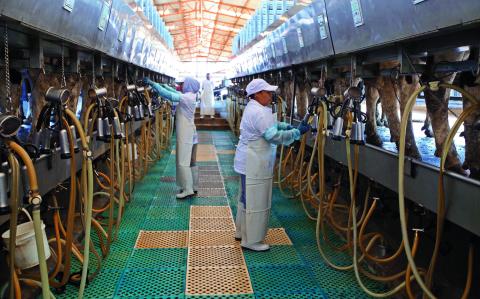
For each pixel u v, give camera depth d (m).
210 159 7.54
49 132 2.26
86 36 3.26
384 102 3.37
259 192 3.28
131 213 4.31
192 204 4.69
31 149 2.18
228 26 23.62
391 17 2.47
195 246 3.48
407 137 2.99
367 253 2.89
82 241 3.47
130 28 4.81
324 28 3.79
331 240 3.65
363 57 3.34
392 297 2.67
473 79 2.28
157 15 8.30
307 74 5.00
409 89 3.10
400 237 3.49
